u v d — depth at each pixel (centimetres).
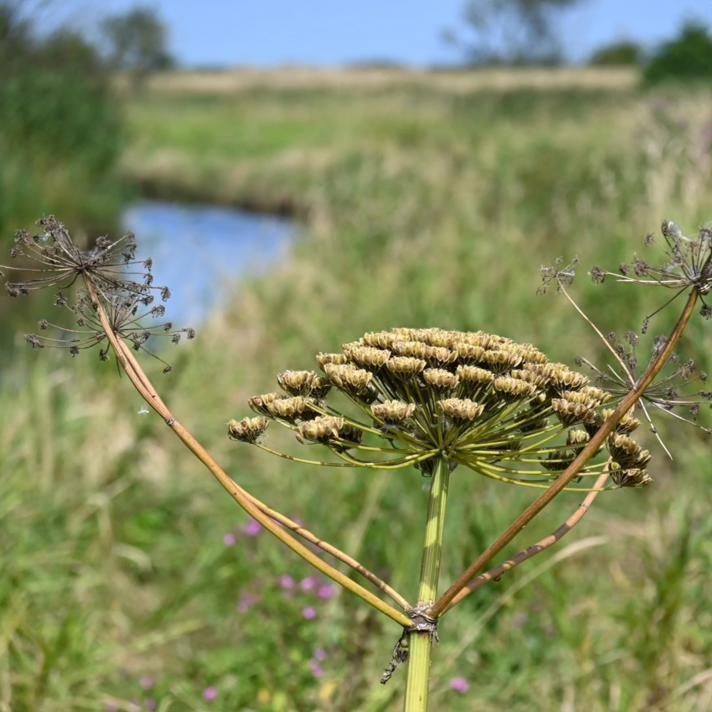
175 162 2258
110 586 417
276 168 2005
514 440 157
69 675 332
